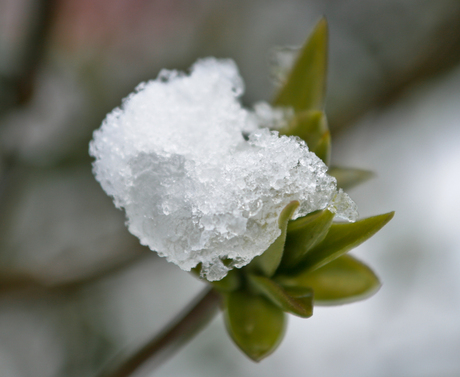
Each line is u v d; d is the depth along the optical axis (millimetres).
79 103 328
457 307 345
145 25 358
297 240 167
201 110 171
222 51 365
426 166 360
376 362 346
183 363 338
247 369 345
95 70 335
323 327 352
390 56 346
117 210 343
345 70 354
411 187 361
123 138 168
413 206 361
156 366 183
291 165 164
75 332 325
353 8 363
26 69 260
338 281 176
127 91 341
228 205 163
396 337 347
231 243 164
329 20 370
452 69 302
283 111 176
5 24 286
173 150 166
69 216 338
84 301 325
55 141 317
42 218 331
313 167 164
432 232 356
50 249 325
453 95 338
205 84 173
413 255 354
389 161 358
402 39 347
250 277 169
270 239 164
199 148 166
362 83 347
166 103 171
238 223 163
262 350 169
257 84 365
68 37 329
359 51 356
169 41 364
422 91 319
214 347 342
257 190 163
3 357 319
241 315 170
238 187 163
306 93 177
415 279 353
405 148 355
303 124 171
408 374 341
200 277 169
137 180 166
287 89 177
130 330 340
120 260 301
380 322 350
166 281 358
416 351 342
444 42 291
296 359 349
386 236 360
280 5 373
